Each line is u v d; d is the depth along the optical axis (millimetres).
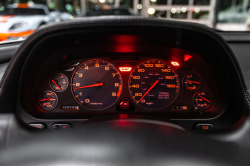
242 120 931
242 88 990
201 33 943
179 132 623
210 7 9695
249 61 1703
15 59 996
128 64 1530
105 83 1526
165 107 1478
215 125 1204
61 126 1236
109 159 503
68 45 1318
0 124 896
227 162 530
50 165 482
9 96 1028
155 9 10227
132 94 1523
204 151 549
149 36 1170
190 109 1455
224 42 951
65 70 1492
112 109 1502
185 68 1492
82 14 5648
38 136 602
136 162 503
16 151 547
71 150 526
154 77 1530
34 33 972
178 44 1285
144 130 623
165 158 522
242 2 8812
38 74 1314
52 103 1461
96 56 1511
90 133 596
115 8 5824
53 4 11648
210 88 1423
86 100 1496
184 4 10016
